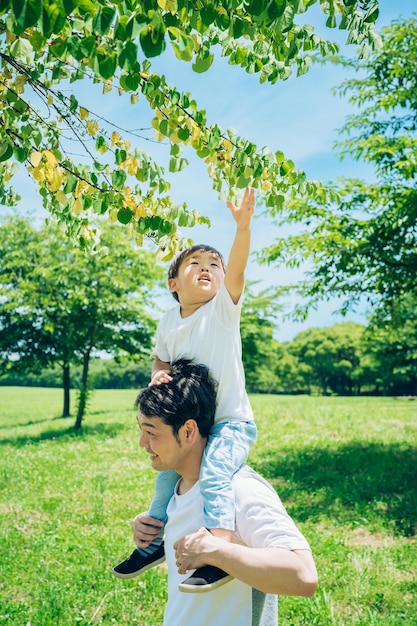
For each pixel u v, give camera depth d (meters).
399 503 8.48
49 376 64.12
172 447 2.10
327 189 3.63
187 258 2.63
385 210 10.81
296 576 1.71
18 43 2.53
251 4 2.15
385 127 11.36
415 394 59.59
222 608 1.92
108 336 19.39
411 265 10.86
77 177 3.19
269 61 3.14
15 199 3.92
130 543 6.91
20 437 18.16
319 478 10.32
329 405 26.48
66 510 8.59
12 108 3.11
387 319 12.62
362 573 5.80
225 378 2.35
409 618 4.95
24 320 20.45
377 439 14.63
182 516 2.10
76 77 3.05
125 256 19.39
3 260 20.81
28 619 4.87
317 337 70.75
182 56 2.40
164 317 2.81
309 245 11.40
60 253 19.84
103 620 4.96
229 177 3.24
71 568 6.06
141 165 3.27
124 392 47.38
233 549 1.77
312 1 2.42
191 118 3.14
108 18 1.89
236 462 2.12
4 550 6.60
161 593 5.42
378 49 2.82
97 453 13.86
